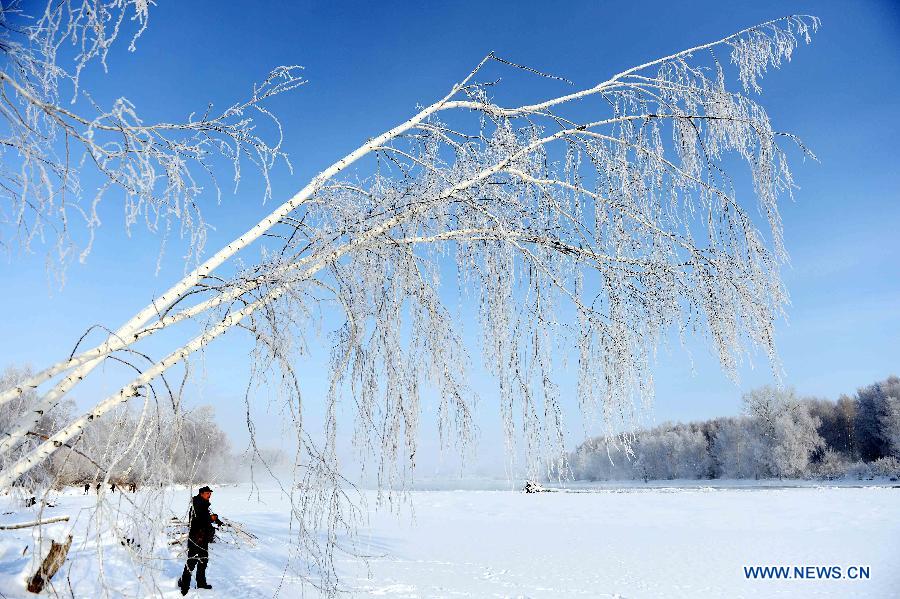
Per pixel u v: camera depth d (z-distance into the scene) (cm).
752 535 1406
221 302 250
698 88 315
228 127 242
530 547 1238
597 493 3259
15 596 394
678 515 1903
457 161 312
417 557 1059
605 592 813
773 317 278
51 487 220
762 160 297
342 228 269
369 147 300
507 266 287
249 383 255
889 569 971
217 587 659
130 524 213
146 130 207
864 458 6141
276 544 1054
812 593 818
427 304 275
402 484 258
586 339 283
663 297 281
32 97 177
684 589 837
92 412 219
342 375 245
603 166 303
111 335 234
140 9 188
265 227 270
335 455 240
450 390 275
